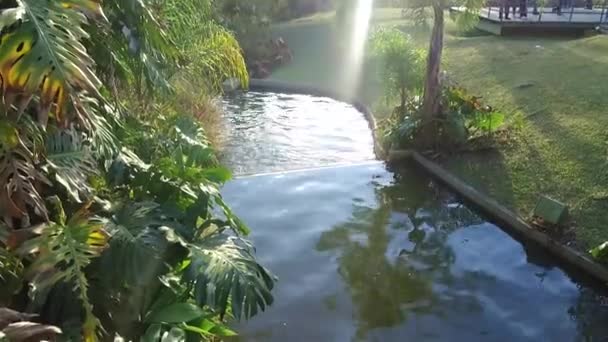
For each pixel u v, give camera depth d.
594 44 11.96
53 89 1.98
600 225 5.68
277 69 15.98
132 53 3.14
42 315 2.37
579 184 6.48
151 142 4.05
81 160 2.65
